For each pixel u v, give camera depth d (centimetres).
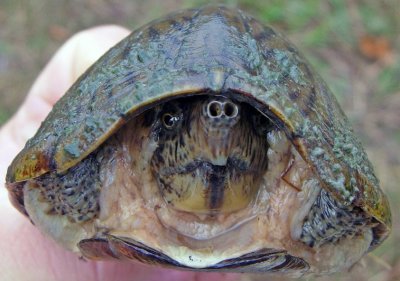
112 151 10
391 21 25
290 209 10
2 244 13
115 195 10
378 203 9
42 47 25
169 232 10
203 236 10
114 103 9
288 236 10
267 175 10
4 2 26
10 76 24
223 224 10
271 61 9
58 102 10
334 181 9
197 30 9
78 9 25
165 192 10
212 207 10
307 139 9
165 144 9
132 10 25
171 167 10
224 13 10
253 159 9
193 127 9
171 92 8
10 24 25
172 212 10
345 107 22
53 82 15
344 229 10
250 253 10
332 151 9
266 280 19
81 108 9
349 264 10
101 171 10
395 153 22
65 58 15
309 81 10
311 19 24
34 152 9
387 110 23
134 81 9
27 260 13
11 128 15
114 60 10
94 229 10
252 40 9
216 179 9
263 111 9
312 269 10
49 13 25
